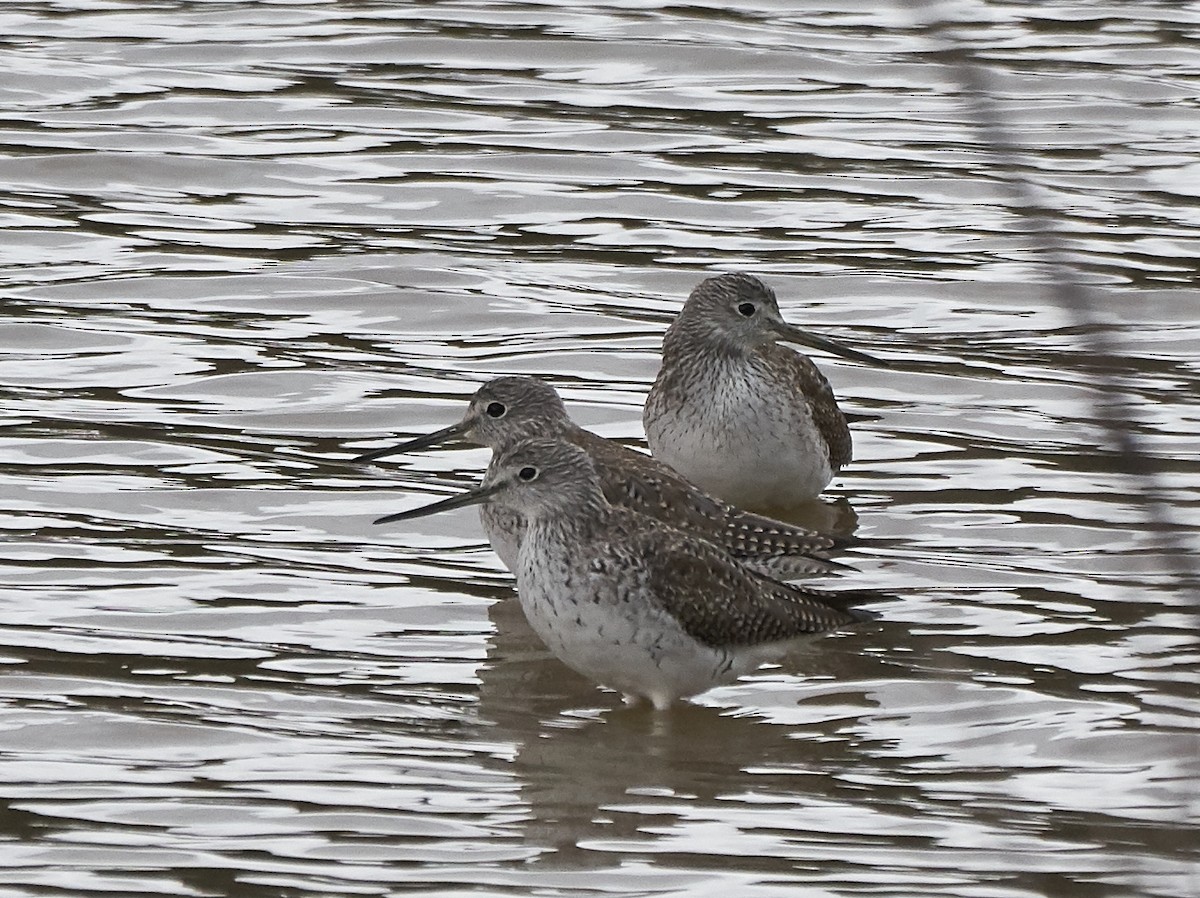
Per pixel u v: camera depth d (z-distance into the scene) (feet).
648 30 86.94
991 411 56.49
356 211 70.33
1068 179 72.69
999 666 41.29
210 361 58.18
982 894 31.14
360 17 88.38
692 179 73.31
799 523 50.19
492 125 77.82
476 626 43.55
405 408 55.67
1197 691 39.14
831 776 36.58
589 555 39.06
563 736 38.45
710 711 40.01
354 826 33.81
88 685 39.17
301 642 42.09
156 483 50.08
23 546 45.93
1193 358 59.31
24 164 72.69
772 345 53.16
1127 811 34.45
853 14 89.51
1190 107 78.89
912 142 76.54
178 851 32.58
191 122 77.20
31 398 55.01
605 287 64.90
